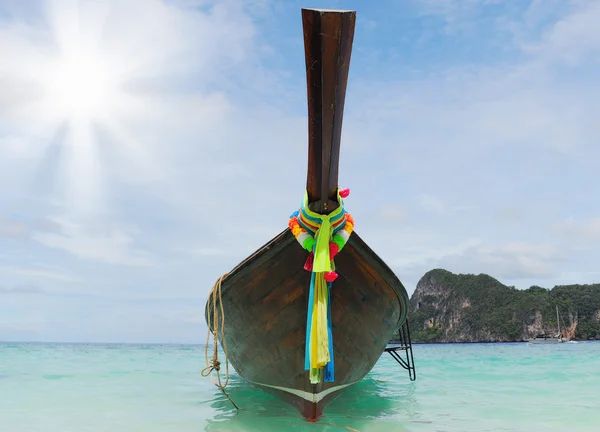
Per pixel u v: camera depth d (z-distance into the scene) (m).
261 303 6.07
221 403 7.69
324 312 5.39
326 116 4.02
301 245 5.39
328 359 5.34
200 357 23.17
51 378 11.93
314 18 3.52
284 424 5.99
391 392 9.27
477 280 138.88
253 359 6.72
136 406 7.46
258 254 5.70
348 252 5.71
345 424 6.02
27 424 6.14
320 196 4.88
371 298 6.23
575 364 18.27
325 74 3.76
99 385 10.29
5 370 14.29
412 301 156.12
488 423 6.21
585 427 6.02
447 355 28.67
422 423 6.17
